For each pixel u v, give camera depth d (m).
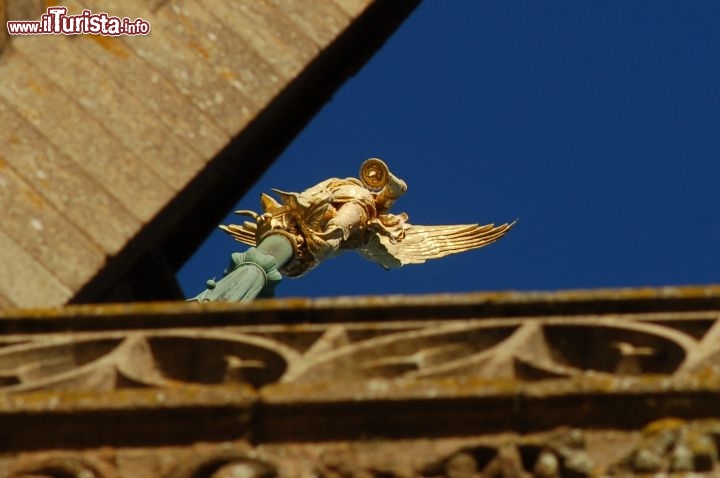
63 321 16.70
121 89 22.45
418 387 14.62
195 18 23.45
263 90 23.20
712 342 15.95
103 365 16.09
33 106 21.91
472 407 14.55
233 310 16.55
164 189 21.75
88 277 20.59
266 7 24.00
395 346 16.05
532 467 14.27
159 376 16.38
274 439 14.56
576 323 16.23
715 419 14.47
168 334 16.48
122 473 14.47
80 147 21.72
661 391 14.54
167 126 22.38
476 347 16.11
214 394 14.66
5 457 14.60
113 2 23.12
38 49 22.42
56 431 14.67
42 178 21.27
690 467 14.01
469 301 16.36
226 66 23.23
